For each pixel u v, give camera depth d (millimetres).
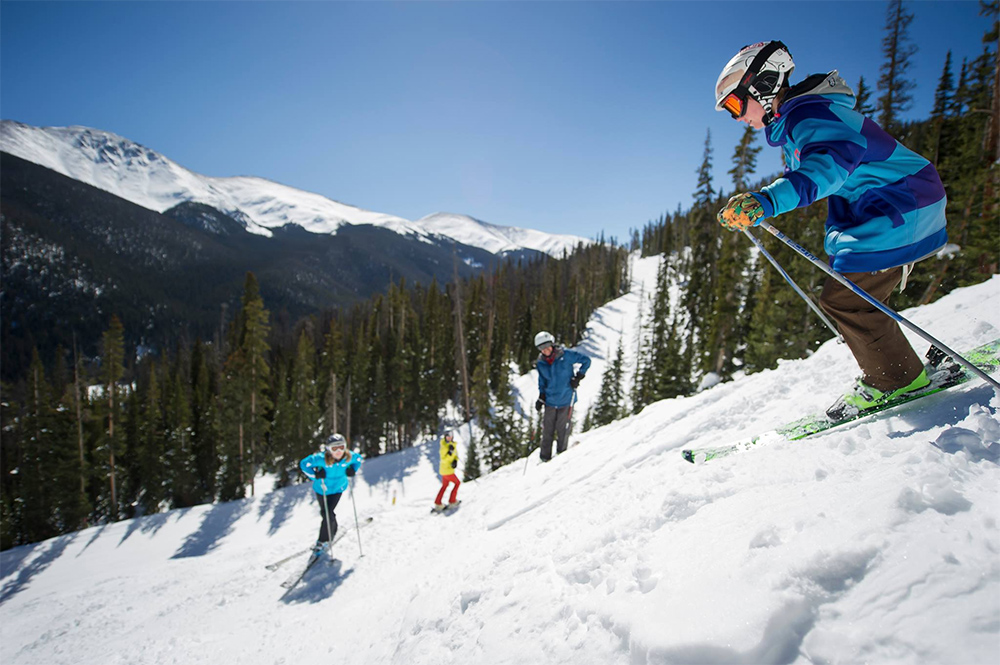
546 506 4395
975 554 1102
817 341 22344
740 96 2232
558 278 87125
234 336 63688
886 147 1976
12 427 49156
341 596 6156
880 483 1511
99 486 41375
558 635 1811
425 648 2607
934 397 2193
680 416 5043
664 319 50031
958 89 24453
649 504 2549
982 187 18703
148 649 5820
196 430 43938
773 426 3275
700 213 41438
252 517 30000
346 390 48969
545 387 7641
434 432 51562
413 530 8016
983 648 889
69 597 9648
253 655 4781
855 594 1170
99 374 41250
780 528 1538
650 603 1534
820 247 22469
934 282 12258
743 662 1142
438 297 68062
